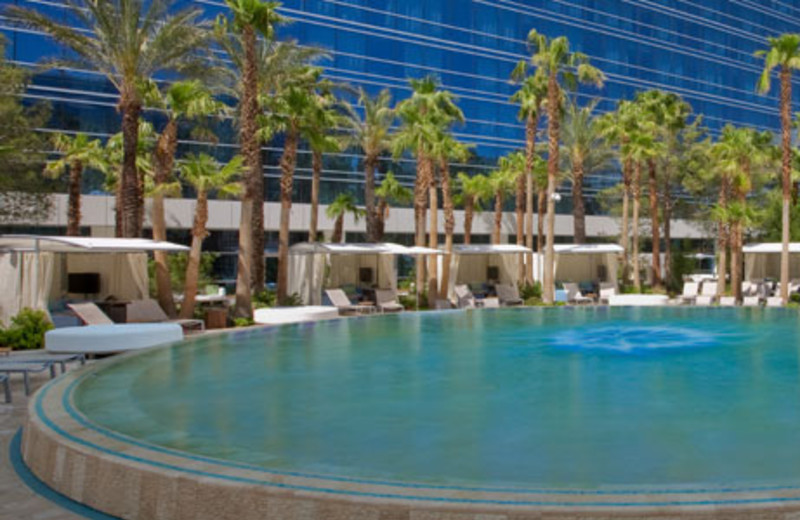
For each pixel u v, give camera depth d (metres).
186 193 35.50
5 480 5.69
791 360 10.88
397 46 43.94
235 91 26.66
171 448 5.77
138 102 22.25
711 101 59.31
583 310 20.69
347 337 13.95
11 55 31.81
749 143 34.09
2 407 8.89
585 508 3.95
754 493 4.11
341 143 35.19
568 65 33.00
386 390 8.35
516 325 16.38
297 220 40.09
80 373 8.95
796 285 39.34
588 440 6.00
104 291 23.55
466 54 46.75
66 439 5.53
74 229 29.03
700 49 58.84
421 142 29.20
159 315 18.45
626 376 9.42
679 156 44.28
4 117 26.61
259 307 24.16
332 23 41.69
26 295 16.66
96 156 29.58
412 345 12.70
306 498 4.20
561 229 50.38
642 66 55.16
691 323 16.69
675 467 5.22
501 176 40.53
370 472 5.12
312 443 5.93
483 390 8.38
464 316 18.83
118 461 4.93
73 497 5.19
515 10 49.03
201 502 4.45
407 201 41.16
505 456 5.53
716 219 36.91
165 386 8.54
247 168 21.94
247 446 5.84
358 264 32.16
